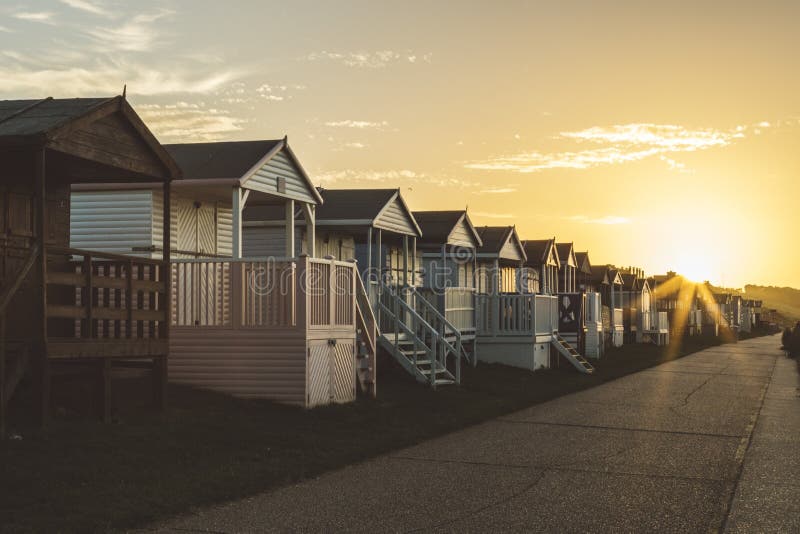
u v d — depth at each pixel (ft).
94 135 46.96
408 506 36.78
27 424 43.70
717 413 73.72
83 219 73.05
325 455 46.73
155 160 52.19
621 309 195.21
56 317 49.14
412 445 53.47
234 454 44.62
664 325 226.79
